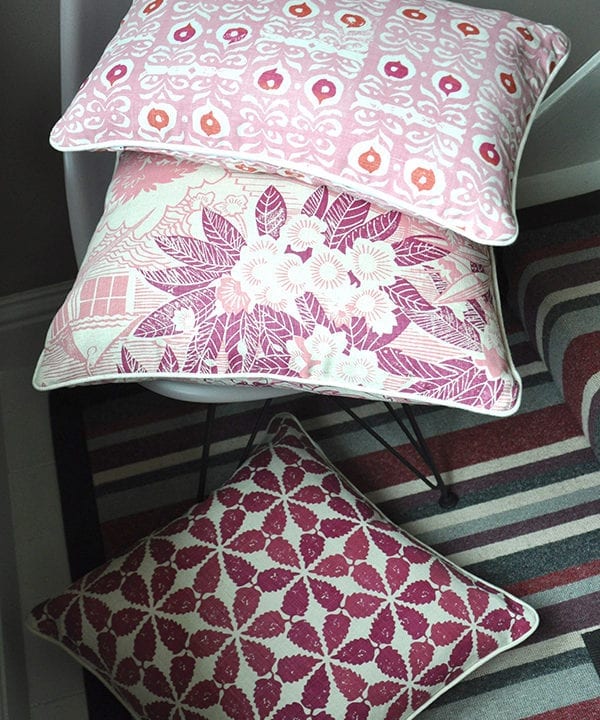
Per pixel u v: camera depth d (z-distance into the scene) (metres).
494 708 1.16
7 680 1.15
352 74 0.88
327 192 0.96
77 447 1.46
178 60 0.91
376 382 0.92
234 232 0.94
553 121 1.39
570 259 1.39
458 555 1.30
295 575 1.09
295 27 0.91
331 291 0.91
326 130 0.87
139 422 1.49
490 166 0.87
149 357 0.92
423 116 0.87
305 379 0.92
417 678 1.05
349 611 1.07
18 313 1.55
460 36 0.93
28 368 1.61
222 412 1.49
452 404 0.92
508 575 1.27
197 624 1.05
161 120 0.91
